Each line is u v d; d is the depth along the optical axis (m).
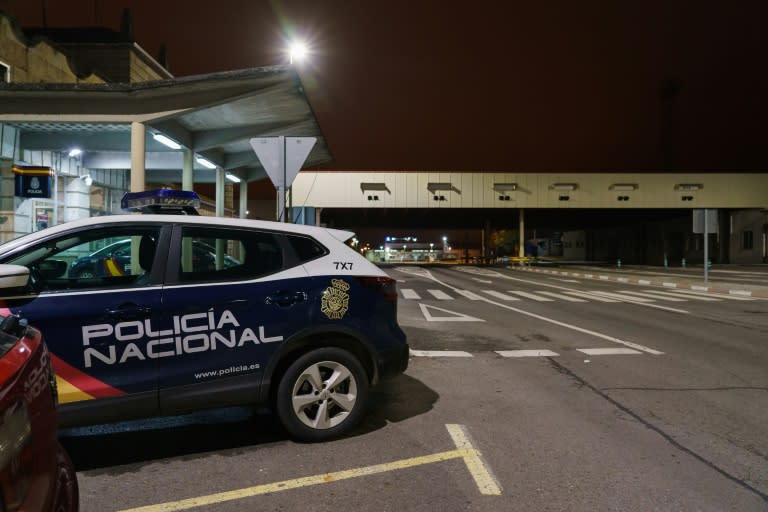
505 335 8.89
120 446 3.90
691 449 3.82
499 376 6.05
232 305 3.65
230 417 4.56
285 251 3.96
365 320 4.06
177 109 10.48
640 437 4.08
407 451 3.78
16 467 1.42
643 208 45.09
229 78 10.15
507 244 112.00
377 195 44.56
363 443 3.94
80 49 22.36
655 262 59.72
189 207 4.66
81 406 3.25
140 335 3.40
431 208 45.59
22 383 1.52
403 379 5.91
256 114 11.92
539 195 45.03
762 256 45.25
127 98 10.45
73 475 1.95
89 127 11.57
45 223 13.45
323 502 3.01
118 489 3.18
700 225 19.47
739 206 45.28
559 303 14.27
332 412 4.14
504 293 17.66
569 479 3.31
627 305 13.69
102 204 16.30
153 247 3.74
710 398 5.15
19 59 14.62
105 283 3.47
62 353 3.21
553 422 4.43
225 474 3.40
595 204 45.09
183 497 3.08
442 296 16.48
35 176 12.30
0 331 1.73
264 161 7.55
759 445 3.91
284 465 3.53
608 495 3.09
